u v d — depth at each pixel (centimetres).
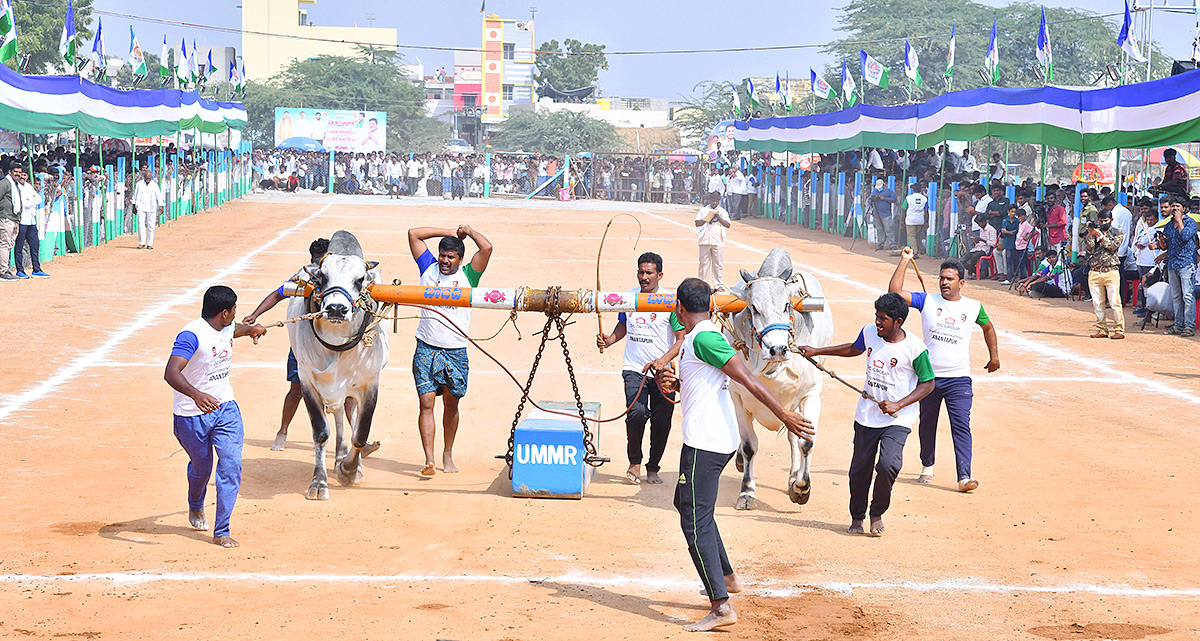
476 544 769
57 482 897
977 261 2598
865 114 3434
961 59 6725
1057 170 6594
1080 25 6838
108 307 1850
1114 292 1747
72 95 2562
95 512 819
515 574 706
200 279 2262
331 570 705
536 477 893
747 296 802
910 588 693
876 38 6938
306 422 1171
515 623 616
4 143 3938
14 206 2148
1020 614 647
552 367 1491
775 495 934
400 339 1677
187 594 651
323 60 8119
